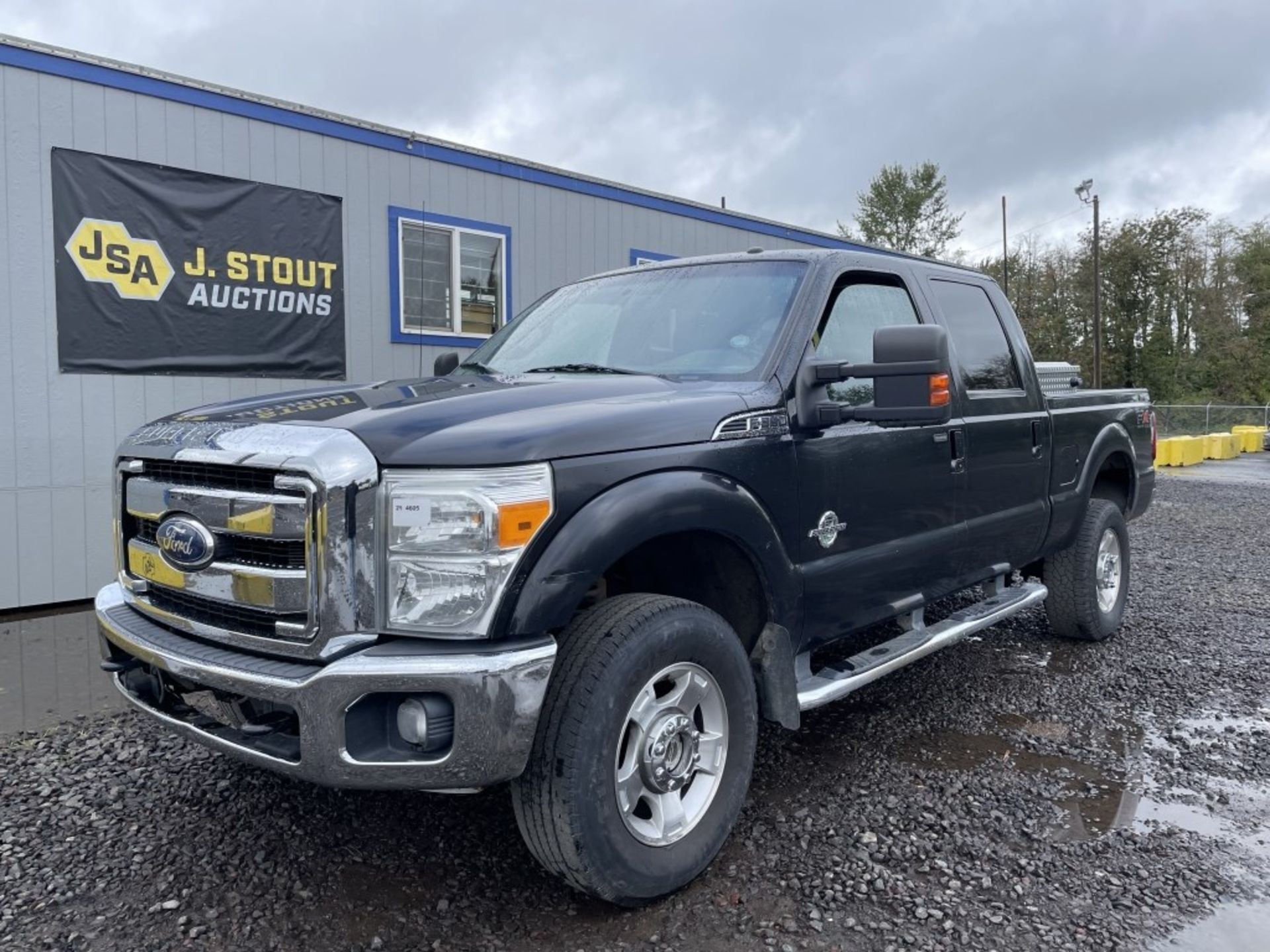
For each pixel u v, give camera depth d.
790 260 3.74
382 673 2.30
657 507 2.65
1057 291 53.78
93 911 2.71
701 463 2.84
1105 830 3.24
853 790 3.55
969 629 4.25
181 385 7.01
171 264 6.88
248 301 7.32
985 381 4.50
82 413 6.55
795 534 3.20
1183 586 7.53
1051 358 51.78
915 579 3.86
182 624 2.74
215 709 2.72
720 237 11.45
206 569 2.62
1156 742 4.09
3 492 6.26
